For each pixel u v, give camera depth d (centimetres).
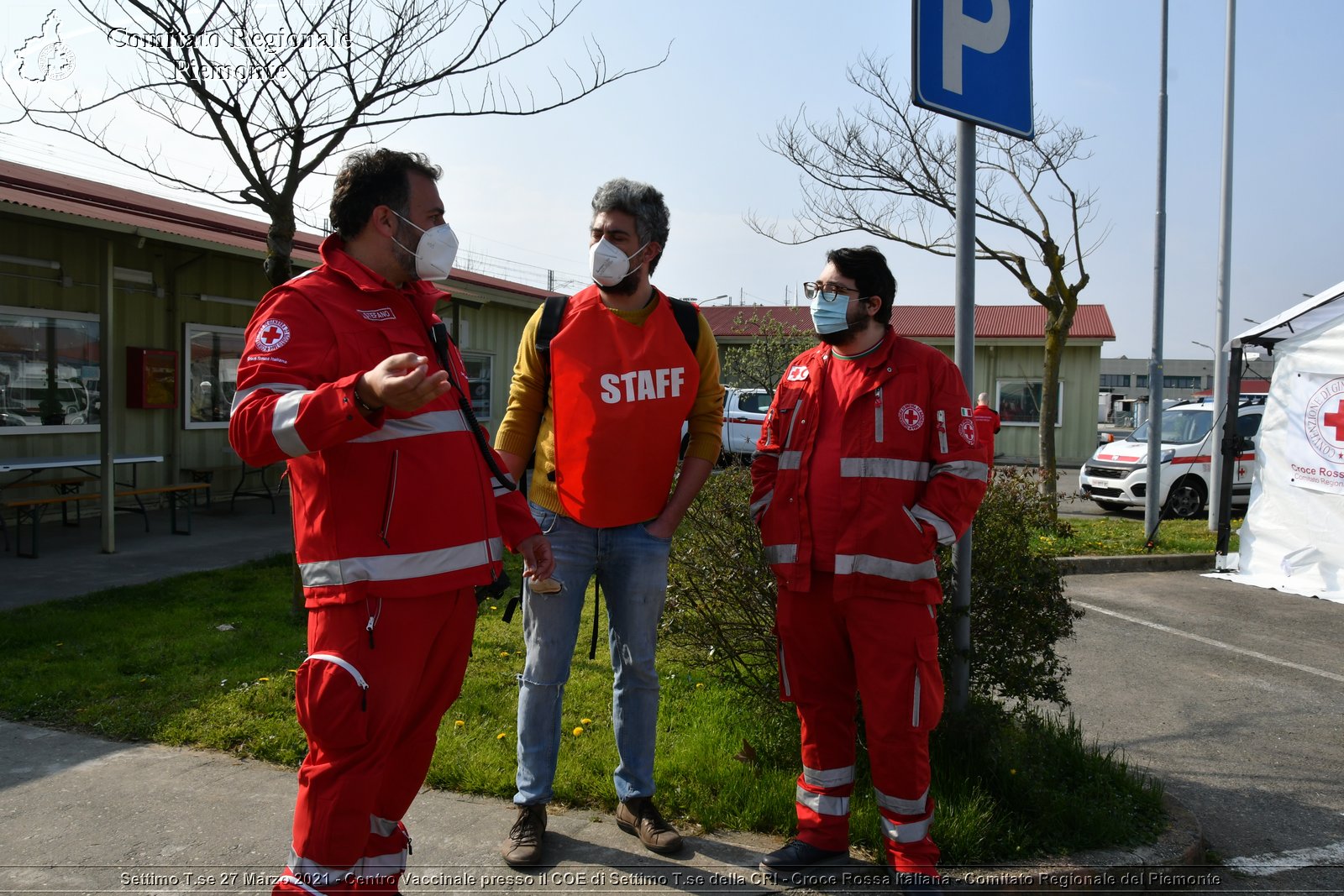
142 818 326
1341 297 818
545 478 312
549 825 328
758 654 411
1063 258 1226
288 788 353
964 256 354
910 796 282
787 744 379
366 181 217
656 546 311
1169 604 795
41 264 964
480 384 1703
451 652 226
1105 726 478
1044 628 377
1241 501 1426
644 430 302
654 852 309
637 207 297
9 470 927
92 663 496
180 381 1141
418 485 213
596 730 413
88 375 1029
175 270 1127
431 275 223
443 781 360
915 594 283
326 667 204
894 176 1234
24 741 396
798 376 317
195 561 810
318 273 219
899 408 289
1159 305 1025
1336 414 830
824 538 292
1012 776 331
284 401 189
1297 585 848
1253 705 515
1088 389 2514
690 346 313
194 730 402
